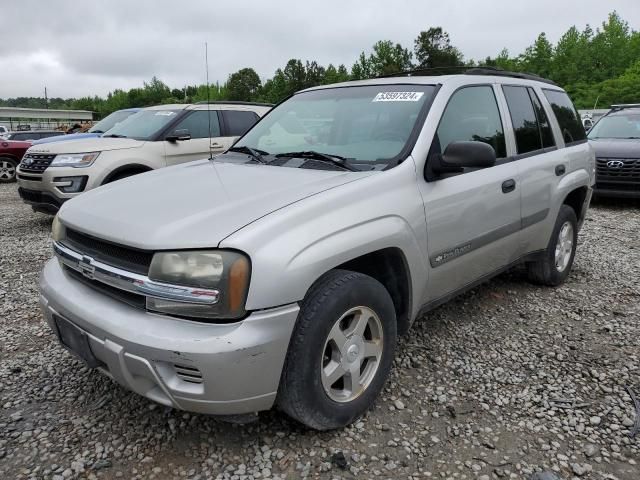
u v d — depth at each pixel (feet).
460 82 11.75
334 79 231.50
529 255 14.16
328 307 7.88
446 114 10.94
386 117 10.91
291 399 7.89
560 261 15.71
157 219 7.90
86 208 9.05
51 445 8.48
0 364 11.18
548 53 210.18
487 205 11.42
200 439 8.64
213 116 27.04
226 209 7.97
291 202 8.07
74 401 9.77
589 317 13.69
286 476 7.81
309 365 7.80
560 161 14.56
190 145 25.82
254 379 7.27
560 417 9.30
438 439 8.67
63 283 8.86
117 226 7.98
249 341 7.07
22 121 204.23
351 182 8.91
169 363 7.18
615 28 213.25
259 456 8.22
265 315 7.20
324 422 8.35
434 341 12.18
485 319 13.48
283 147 11.80
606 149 29.37
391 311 9.15
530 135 13.82
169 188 9.43
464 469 7.98
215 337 7.00
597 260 18.90
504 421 9.17
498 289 15.69
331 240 7.94
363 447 8.45
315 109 12.26
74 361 11.29
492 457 8.25
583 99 180.04
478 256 11.60
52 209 23.39
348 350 8.55
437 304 11.07
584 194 16.40
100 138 25.57
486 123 12.24
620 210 29.48
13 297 15.29
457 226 10.61
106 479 7.74
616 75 203.00
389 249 9.17
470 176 11.11
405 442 8.57
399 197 9.31
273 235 7.39
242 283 7.09
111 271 7.79
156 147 24.80
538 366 11.09
